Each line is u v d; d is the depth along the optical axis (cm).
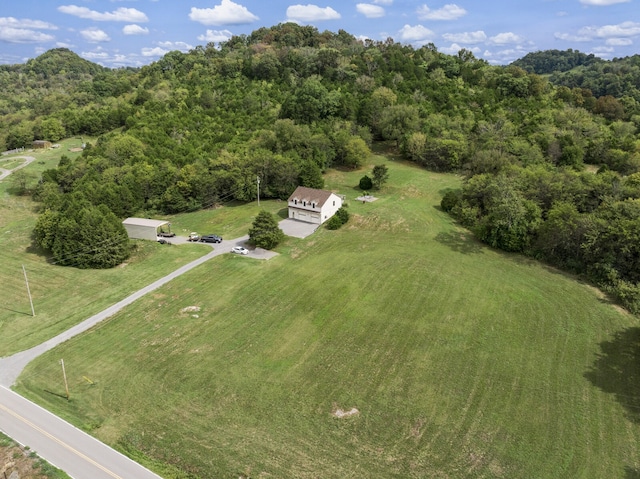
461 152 8881
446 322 4434
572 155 8069
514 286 5072
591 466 2875
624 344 4066
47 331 4478
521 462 2912
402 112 9875
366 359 3947
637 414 3278
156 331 4434
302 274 5475
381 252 5972
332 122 10269
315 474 2838
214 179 8138
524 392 3519
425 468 2873
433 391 3553
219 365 3912
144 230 6681
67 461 2925
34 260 6178
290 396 3534
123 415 3366
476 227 6412
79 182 8131
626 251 4866
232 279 5419
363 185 8288
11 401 3503
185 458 2969
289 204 7275
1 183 9375
